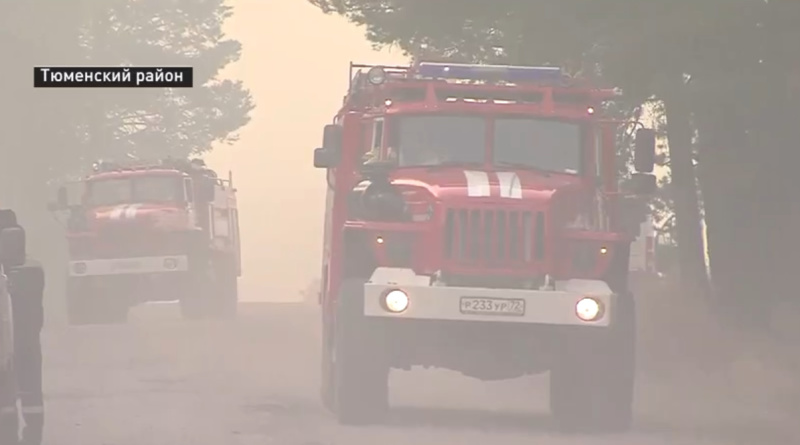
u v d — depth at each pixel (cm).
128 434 4216
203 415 4709
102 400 5169
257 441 4066
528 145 4753
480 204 4472
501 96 4791
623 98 6256
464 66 4850
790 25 5812
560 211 4525
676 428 4681
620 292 4531
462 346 4466
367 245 4506
